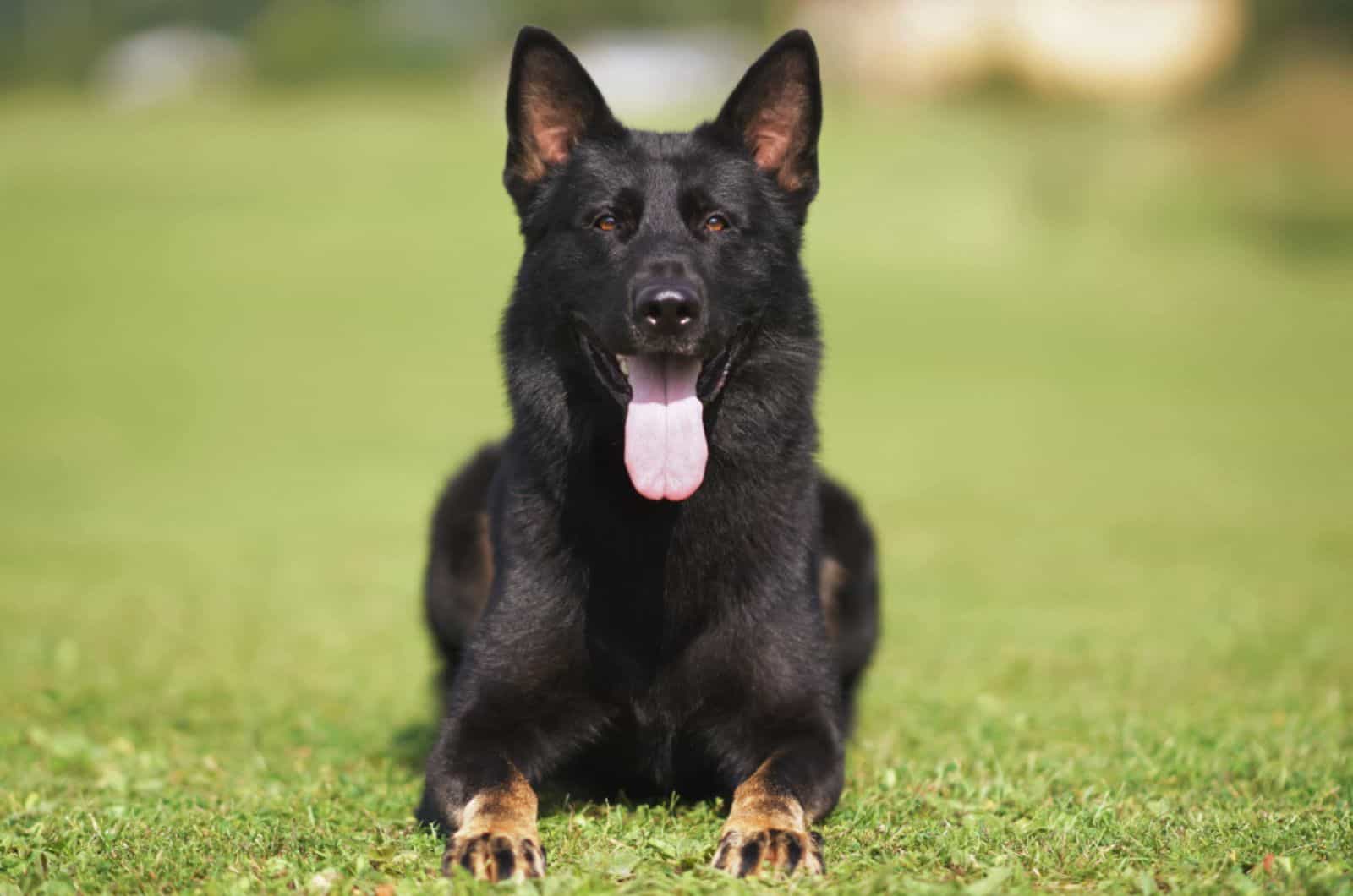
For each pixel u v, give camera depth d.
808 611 6.50
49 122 73.88
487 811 5.55
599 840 5.71
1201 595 14.34
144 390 32.56
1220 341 40.19
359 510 21.33
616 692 6.39
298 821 6.12
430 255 50.16
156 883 5.19
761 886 5.05
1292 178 61.81
